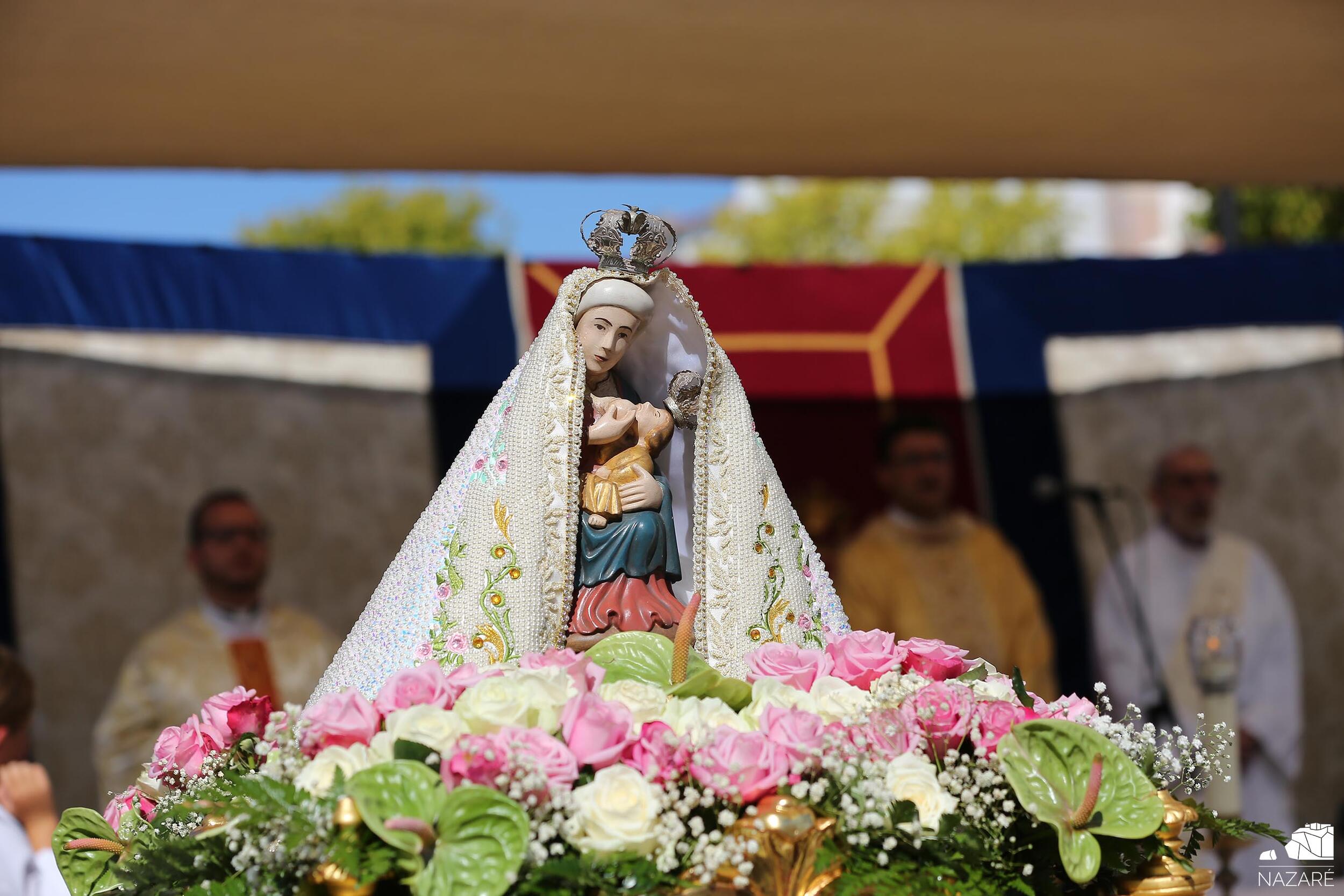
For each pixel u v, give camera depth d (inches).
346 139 259.3
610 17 213.0
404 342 320.5
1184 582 351.3
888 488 343.9
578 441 106.5
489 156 272.5
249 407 317.7
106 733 306.5
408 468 323.6
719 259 856.3
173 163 268.5
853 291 341.1
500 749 82.7
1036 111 256.7
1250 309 354.0
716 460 111.1
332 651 321.7
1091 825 89.0
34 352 303.1
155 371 312.0
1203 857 277.9
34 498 304.8
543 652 102.2
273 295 311.9
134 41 211.8
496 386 323.0
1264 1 215.3
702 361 113.7
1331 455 355.3
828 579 116.7
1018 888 86.9
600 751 85.2
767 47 226.7
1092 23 221.6
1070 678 346.3
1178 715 348.2
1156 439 352.8
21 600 303.9
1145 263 351.3
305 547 321.7
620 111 251.1
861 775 86.9
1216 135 270.8
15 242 295.1
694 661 96.3
